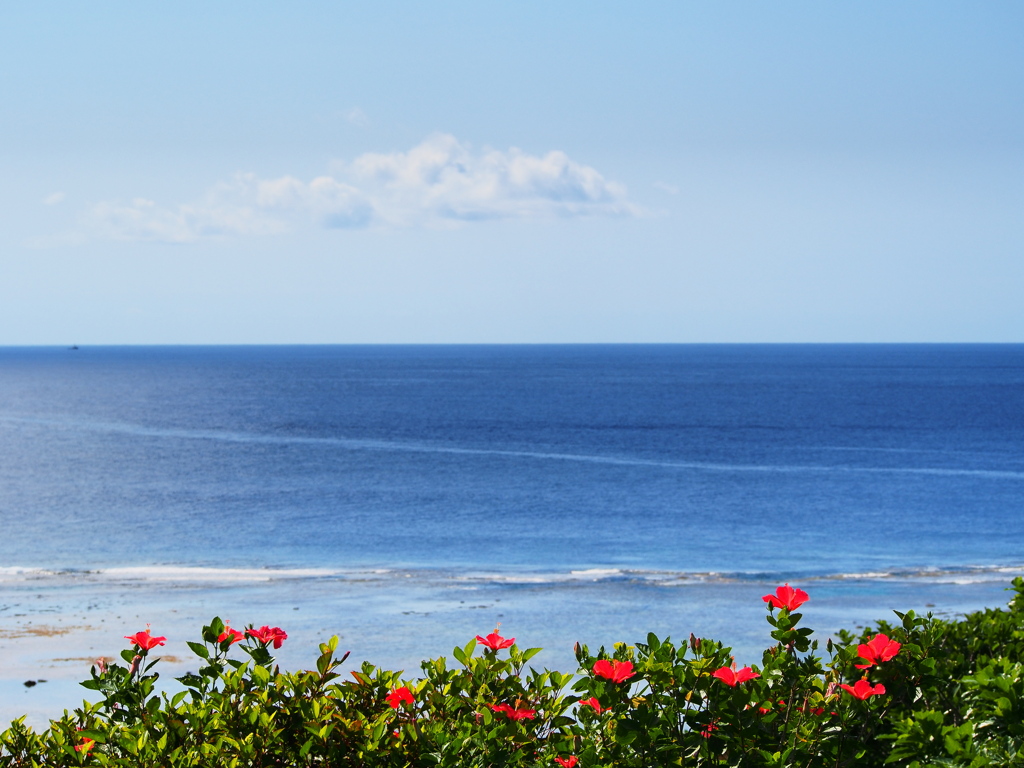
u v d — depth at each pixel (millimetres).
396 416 93812
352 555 26969
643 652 4059
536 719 4082
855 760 3570
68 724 4191
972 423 83625
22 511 36281
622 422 85875
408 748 3762
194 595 20719
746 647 16234
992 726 3422
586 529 32094
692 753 3496
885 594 21016
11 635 16875
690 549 28250
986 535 31078
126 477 47562
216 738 3730
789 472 49688
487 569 24688
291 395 130875
